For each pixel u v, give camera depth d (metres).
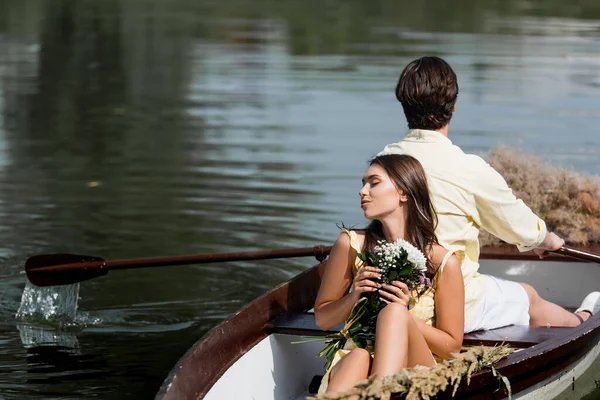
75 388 5.71
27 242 8.40
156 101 15.07
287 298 5.67
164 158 11.39
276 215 9.16
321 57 18.84
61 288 6.98
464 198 5.04
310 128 12.91
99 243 8.34
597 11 25.88
